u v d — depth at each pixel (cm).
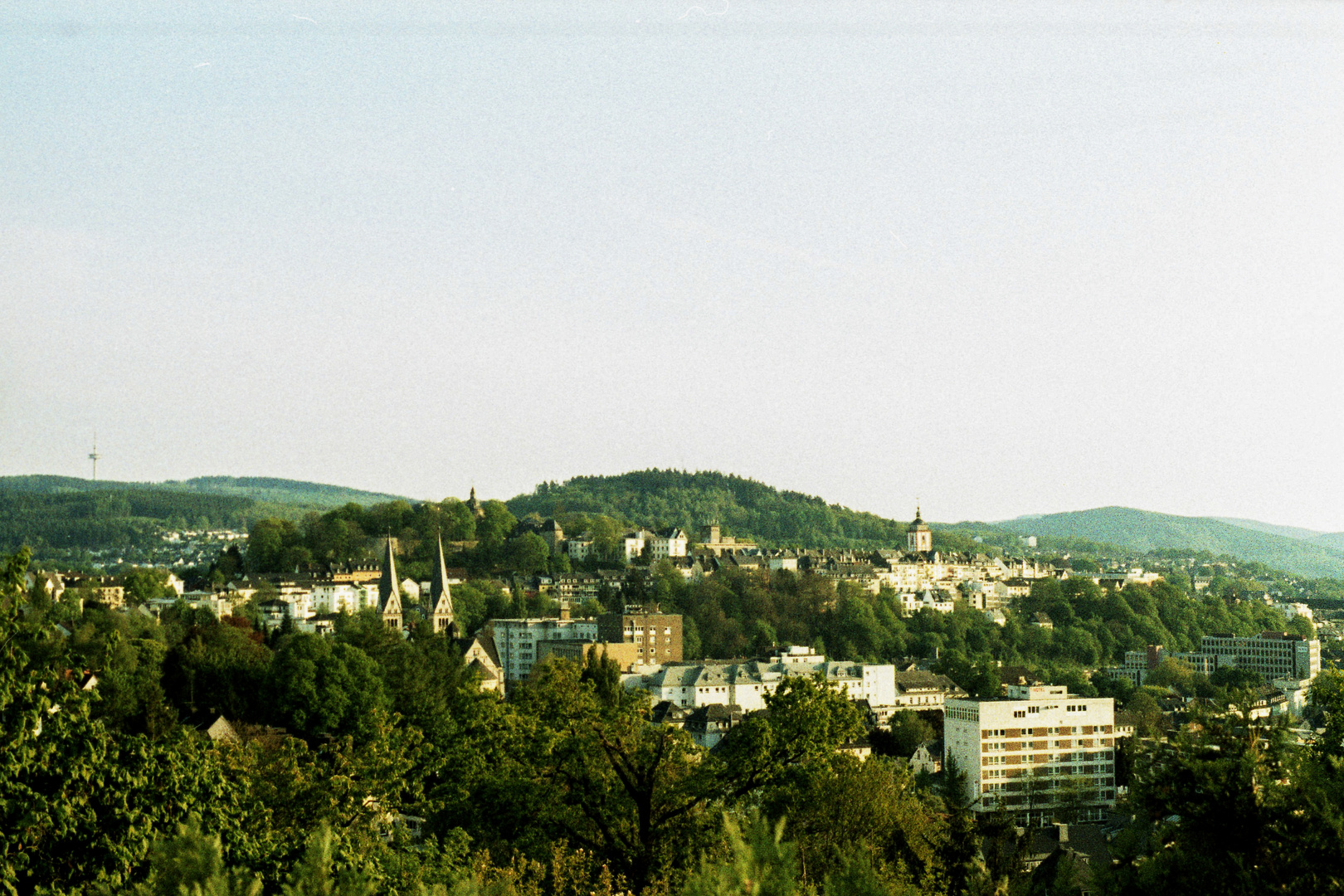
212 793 6178
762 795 7825
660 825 7975
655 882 7162
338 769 8738
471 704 9094
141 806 5600
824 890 3491
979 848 9788
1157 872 3866
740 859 2828
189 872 3362
